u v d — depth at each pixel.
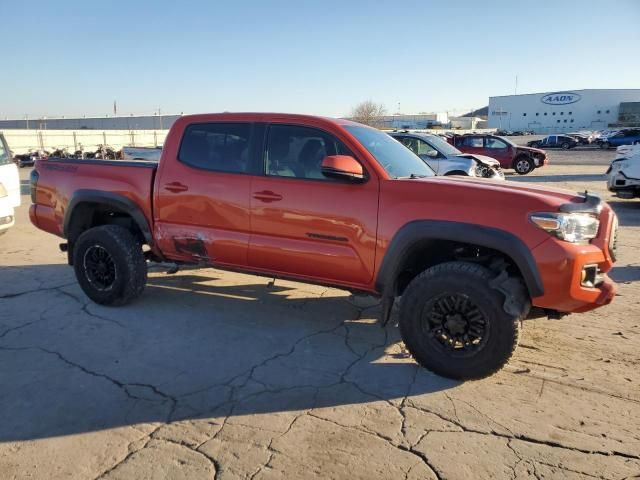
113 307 5.19
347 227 3.96
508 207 3.48
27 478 2.63
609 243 3.57
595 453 2.86
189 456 2.82
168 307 5.23
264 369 3.88
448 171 12.30
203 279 6.23
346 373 3.82
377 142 4.43
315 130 4.20
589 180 18.62
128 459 2.79
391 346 4.32
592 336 4.51
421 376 3.78
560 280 3.35
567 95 103.31
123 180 5.01
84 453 2.84
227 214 4.47
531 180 18.64
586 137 50.38
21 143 44.84
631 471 2.71
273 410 3.30
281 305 5.33
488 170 12.73
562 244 3.35
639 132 43.34
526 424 3.15
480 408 3.33
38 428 3.08
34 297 5.52
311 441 2.96
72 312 5.06
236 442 2.95
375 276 3.92
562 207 3.37
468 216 3.57
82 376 3.74
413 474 2.68
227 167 4.52
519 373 3.82
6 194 8.23
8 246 8.17
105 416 3.21
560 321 4.86
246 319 4.93
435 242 3.86
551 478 2.65
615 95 100.38
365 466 2.74
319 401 3.41
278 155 4.30
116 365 3.93
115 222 5.56
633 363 3.99
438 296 3.66
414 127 94.00
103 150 27.72
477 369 3.59
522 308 3.51
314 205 4.07
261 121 4.43
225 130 4.57
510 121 110.00
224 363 3.97
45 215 5.60
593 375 3.79
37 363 3.95
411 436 3.02
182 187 4.68
